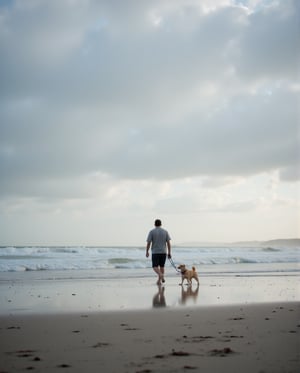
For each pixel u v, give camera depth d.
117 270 17.44
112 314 6.06
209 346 3.94
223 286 10.38
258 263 23.45
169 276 14.10
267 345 3.96
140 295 8.50
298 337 4.34
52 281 12.00
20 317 5.84
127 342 4.16
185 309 6.54
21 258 23.45
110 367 3.27
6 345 4.08
